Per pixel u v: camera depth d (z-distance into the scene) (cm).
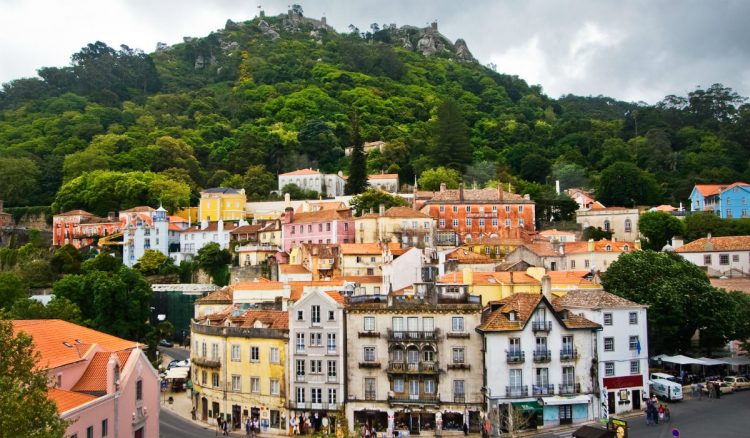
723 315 11212
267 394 9794
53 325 7394
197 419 10350
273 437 9375
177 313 17200
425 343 9469
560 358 9375
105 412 6450
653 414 8812
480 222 19025
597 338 9556
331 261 15900
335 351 9588
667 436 8169
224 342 10181
